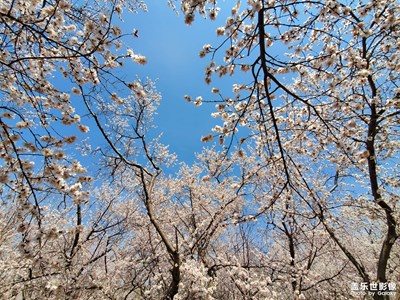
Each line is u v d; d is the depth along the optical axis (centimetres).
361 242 718
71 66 321
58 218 541
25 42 323
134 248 786
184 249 612
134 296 691
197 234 613
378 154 582
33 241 234
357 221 613
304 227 662
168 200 807
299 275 566
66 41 306
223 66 322
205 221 580
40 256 246
